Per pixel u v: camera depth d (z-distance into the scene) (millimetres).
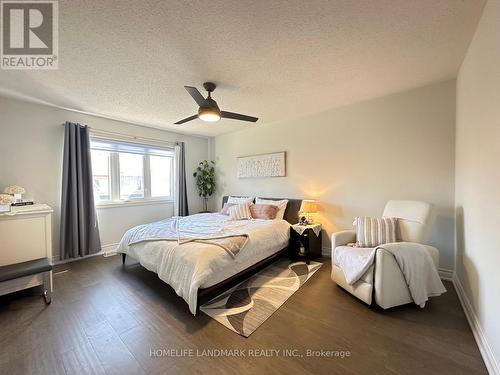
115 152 4047
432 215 2400
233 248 2314
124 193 4195
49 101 3070
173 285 2137
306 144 3842
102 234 3877
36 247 2529
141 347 1612
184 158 4965
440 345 1595
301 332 1754
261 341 1663
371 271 2027
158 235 2674
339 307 2098
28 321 1914
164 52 1959
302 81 2572
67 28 1642
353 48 1951
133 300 2256
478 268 1697
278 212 3826
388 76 2492
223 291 2367
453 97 2590
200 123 4254
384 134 3066
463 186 2207
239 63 2158
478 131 1711
